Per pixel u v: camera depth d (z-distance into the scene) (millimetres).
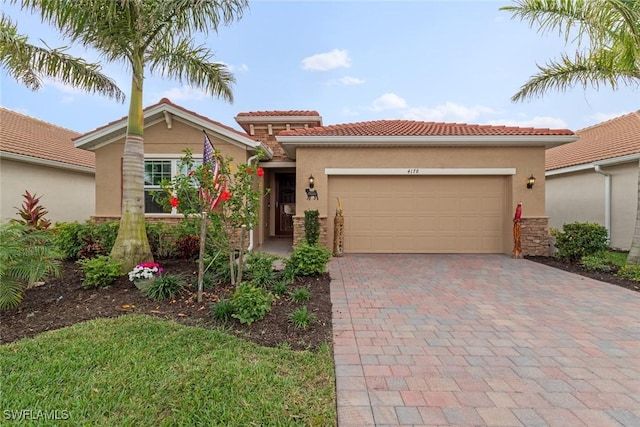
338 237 11141
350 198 11805
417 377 3594
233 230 6637
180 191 5773
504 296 6605
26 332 4473
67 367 3527
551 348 4312
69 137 17828
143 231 7238
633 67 8336
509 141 10930
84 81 8367
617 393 3314
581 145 16516
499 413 3002
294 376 3520
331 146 11484
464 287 7277
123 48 7047
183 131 11555
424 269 9094
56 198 14234
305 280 7391
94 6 6156
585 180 14477
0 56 7375
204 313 5195
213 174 5777
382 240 11812
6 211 12094
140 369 3520
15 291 5098
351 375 3621
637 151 11562
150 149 11617
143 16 6633
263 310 5012
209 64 8898
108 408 2924
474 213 11750
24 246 5387
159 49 8047
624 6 7445
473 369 3771
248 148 11406
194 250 8789
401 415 2963
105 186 11625
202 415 2867
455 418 2932
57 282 6430
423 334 4746
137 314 5070
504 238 11727
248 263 7082
